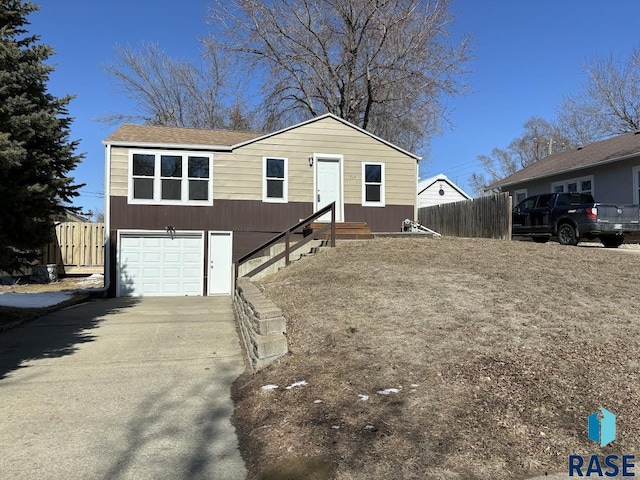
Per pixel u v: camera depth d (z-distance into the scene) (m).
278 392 4.32
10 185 7.73
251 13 22.66
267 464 3.15
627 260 9.32
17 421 4.06
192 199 15.35
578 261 9.18
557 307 6.10
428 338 5.17
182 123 31.06
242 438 3.66
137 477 3.09
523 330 5.28
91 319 9.46
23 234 8.48
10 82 7.75
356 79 23.81
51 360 6.15
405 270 8.48
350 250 11.00
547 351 4.68
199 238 15.41
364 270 8.73
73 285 16.42
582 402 3.74
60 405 4.46
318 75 24.41
